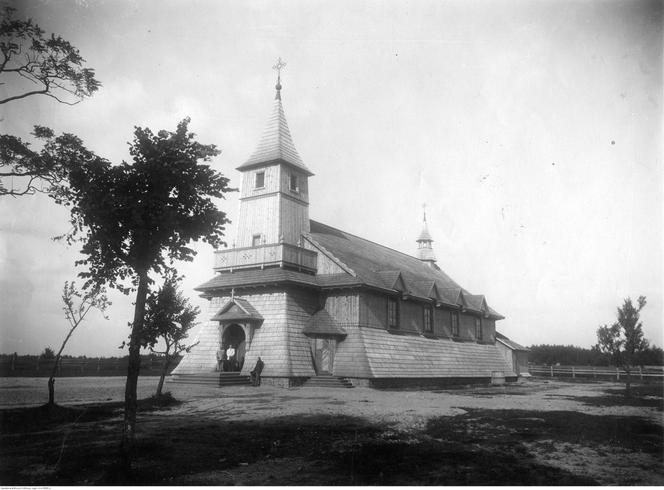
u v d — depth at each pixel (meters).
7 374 34.62
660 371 48.50
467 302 44.97
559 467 9.09
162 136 9.83
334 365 28.97
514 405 19.41
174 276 10.29
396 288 32.94
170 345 18.77
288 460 9.47
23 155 14.23
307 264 31.56
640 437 12.07
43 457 9.63
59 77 15.42
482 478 8.30
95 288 9.78
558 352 65.12
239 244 32.94
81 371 38.69
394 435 11.85
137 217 8.75
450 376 36.16
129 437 8.55
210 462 9.26
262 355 28.09
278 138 33.59
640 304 25.03
